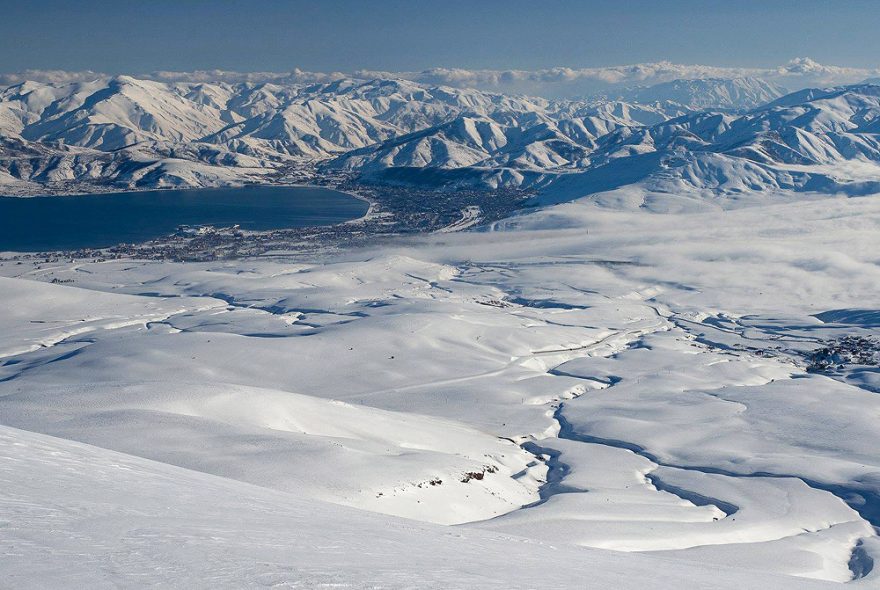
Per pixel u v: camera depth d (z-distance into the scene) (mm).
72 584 9602
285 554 13078
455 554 16891
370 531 18734
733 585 20484
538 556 19922
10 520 12930
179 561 11438
